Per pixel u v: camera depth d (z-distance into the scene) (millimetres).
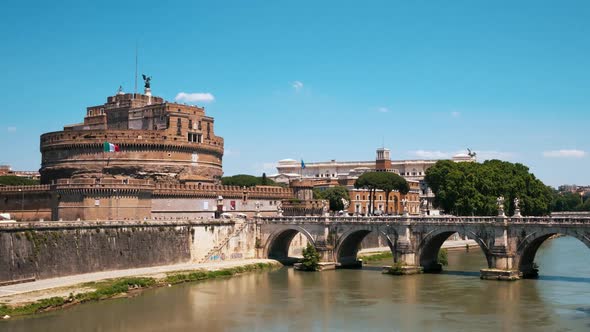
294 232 184000
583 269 159000
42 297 115688
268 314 112250
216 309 116250
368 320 107438
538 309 112562
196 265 164000
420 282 141500
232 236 178625
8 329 99062
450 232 151625
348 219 166750
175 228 165500
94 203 169500
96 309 114688
